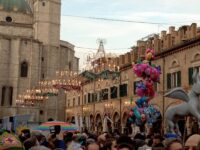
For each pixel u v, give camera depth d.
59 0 103.44
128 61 56.03
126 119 54.97
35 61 96.75
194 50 40.16
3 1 106.06
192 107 22.16
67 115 87.56
